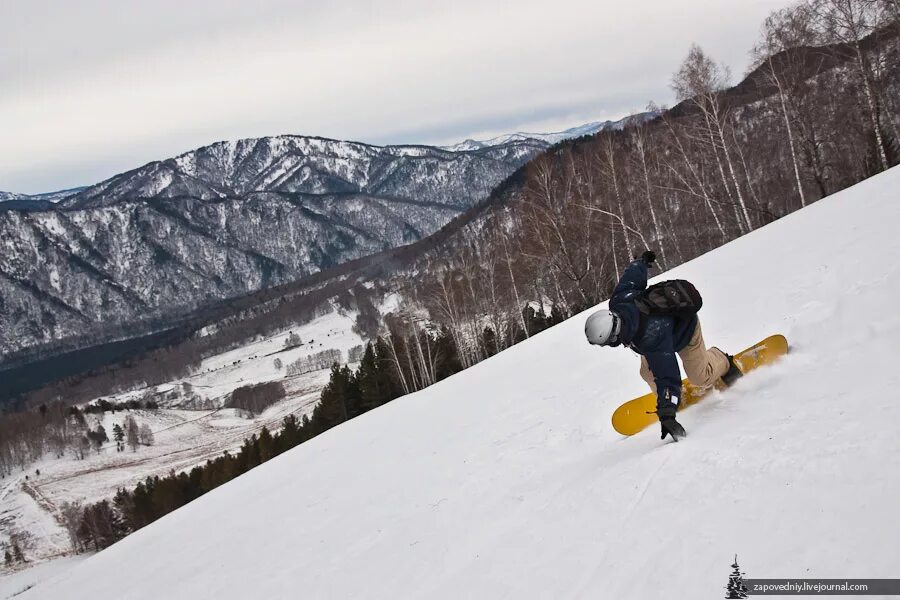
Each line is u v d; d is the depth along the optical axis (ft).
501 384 36.50
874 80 96.48
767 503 9.27
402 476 25.71
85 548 260.42
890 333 13.55
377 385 170.40
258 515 31.07
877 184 41.16
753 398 13.61
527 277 133.69
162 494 209.67
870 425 9.84
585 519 12.10
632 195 119.96
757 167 123.34
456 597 12.17
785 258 30.04
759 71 108.68
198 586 23.63
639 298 13.51
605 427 18.93
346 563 18.65
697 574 8.57
